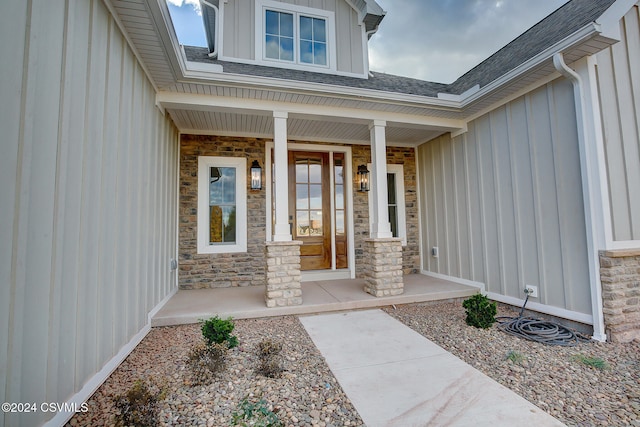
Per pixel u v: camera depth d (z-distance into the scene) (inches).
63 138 71.5
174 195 193.3
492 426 71.7
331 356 110.2
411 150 263.0
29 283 60.5
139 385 80.4
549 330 130.3
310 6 220.7
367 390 87.8
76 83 77.1
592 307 128.3
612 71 136.7
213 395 84.0
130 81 113.6
